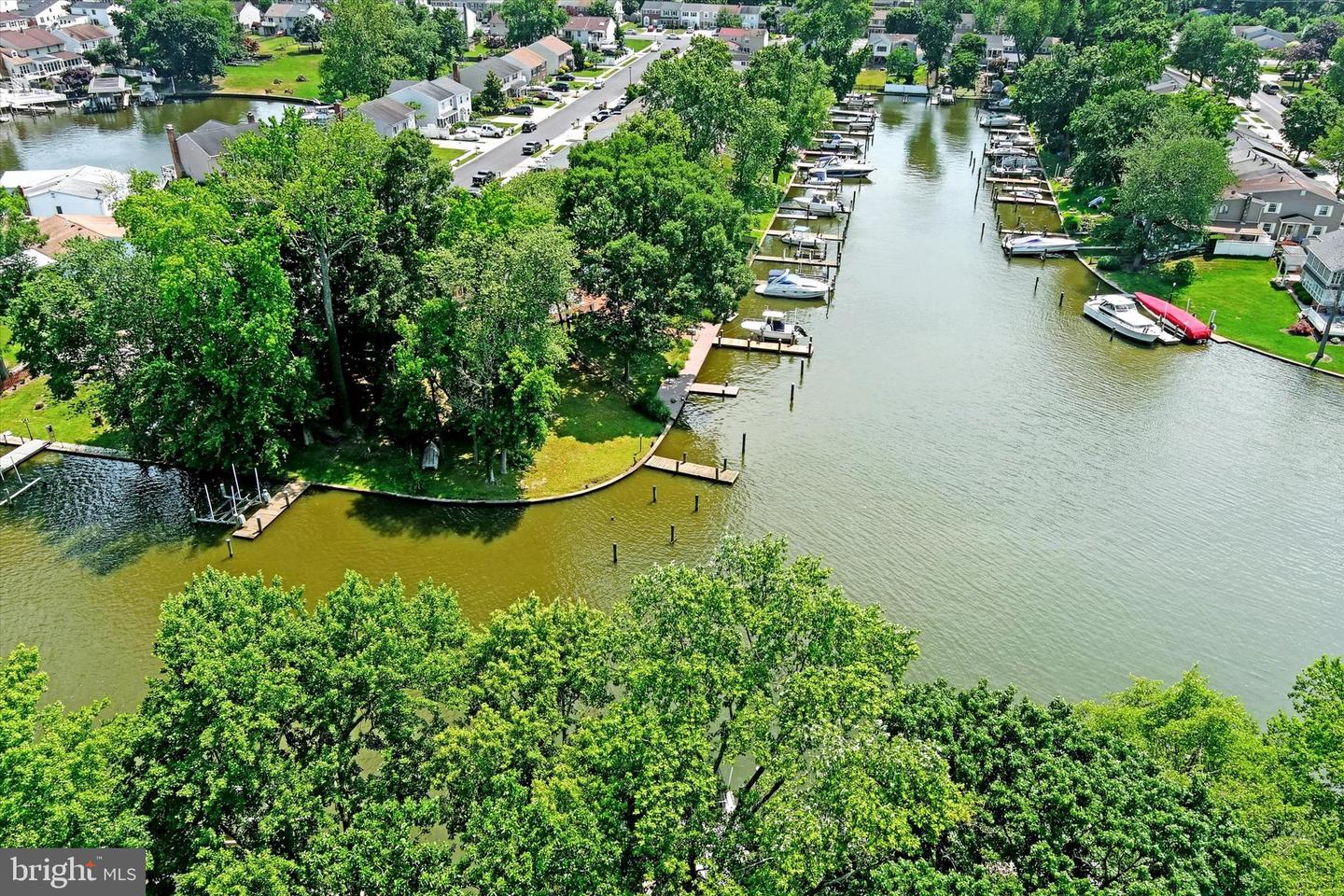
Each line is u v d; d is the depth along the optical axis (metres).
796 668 29.06
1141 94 110.06
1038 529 53.81
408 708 29.59
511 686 28.58
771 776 29.38
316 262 55.91
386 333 57.56
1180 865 24.47
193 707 28.09
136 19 161.00
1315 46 186.88
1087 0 186.62
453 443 59.72
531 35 192.25
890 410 67.06
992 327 81.75
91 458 58.38
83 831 24.73
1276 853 26.17
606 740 26.47
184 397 51.59
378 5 140.62
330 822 26.86
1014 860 25.56
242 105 157.38
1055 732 28.55
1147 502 56.56
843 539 52.72
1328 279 79.50
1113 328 80.25
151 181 60.84
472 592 48.06
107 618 45.56
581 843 24.33
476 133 132.50
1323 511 55.91
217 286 49.69
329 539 51.81
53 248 77.50
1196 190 88.94
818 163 127.81
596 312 68.69
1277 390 70.69
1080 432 64.38
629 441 61.47
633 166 69.00
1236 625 46.94
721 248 66.44
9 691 26.86
